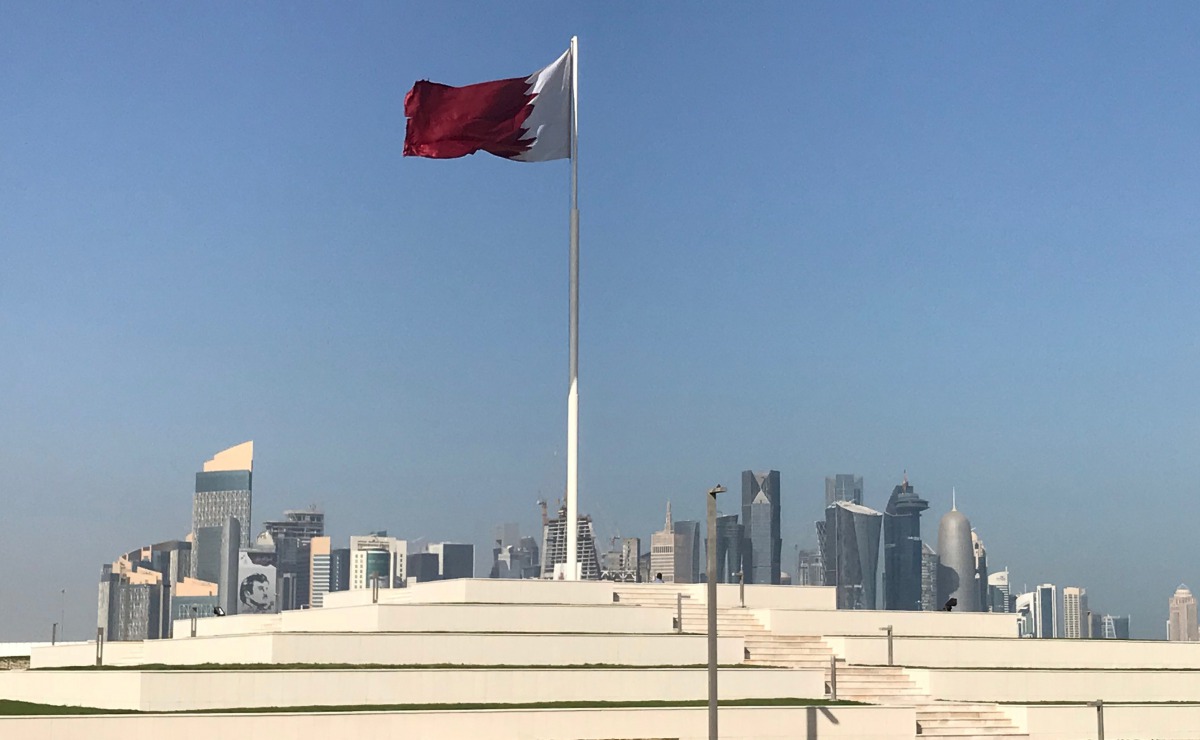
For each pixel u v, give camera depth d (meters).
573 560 95.19
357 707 71.12
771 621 95.25
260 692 71.12
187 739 64.25
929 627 99.50
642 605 96.81
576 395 96.12
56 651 103.69
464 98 93.12
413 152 92.38
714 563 65.94
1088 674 92.44
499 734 69.38
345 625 87.62
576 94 96.00
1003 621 101.38
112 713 66.75
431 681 74.19
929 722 81.69
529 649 81.56
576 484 95.62
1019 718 83.75
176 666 79.19
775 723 74.38
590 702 75.81
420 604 85.31
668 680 78.75
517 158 94.50
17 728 61.59
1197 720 87.94
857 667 88.62
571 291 96.38
